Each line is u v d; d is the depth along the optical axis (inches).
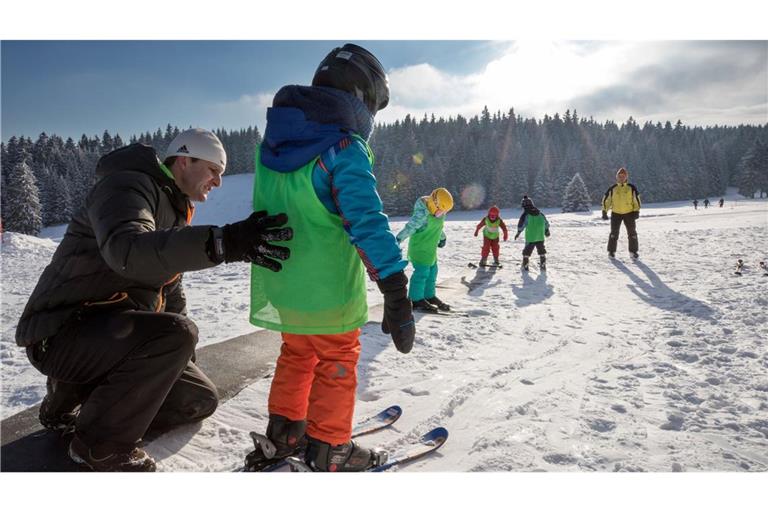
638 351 174.6
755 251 460.4
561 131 4392.2
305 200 72.7
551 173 3243.1
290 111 74.1
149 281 88.5
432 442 101.0
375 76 79.2
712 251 476.7
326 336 78.1
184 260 65.3
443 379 141.1
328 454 77.8
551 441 103.5
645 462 95.3
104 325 80.5
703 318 220.8
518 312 243.1
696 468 93.4
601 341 187.8
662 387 138.4
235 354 153.8
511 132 3688.5
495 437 104.7
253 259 67.1
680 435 108.1
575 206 2466.8
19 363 147.5
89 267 82.0
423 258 239.1
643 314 237.3
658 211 1777.8
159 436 99.0
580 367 156.3
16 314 219.6
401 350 73.1
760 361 160.2
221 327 193.0
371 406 121.5
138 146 85.2
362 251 71.3
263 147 80.7
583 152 3294.8
